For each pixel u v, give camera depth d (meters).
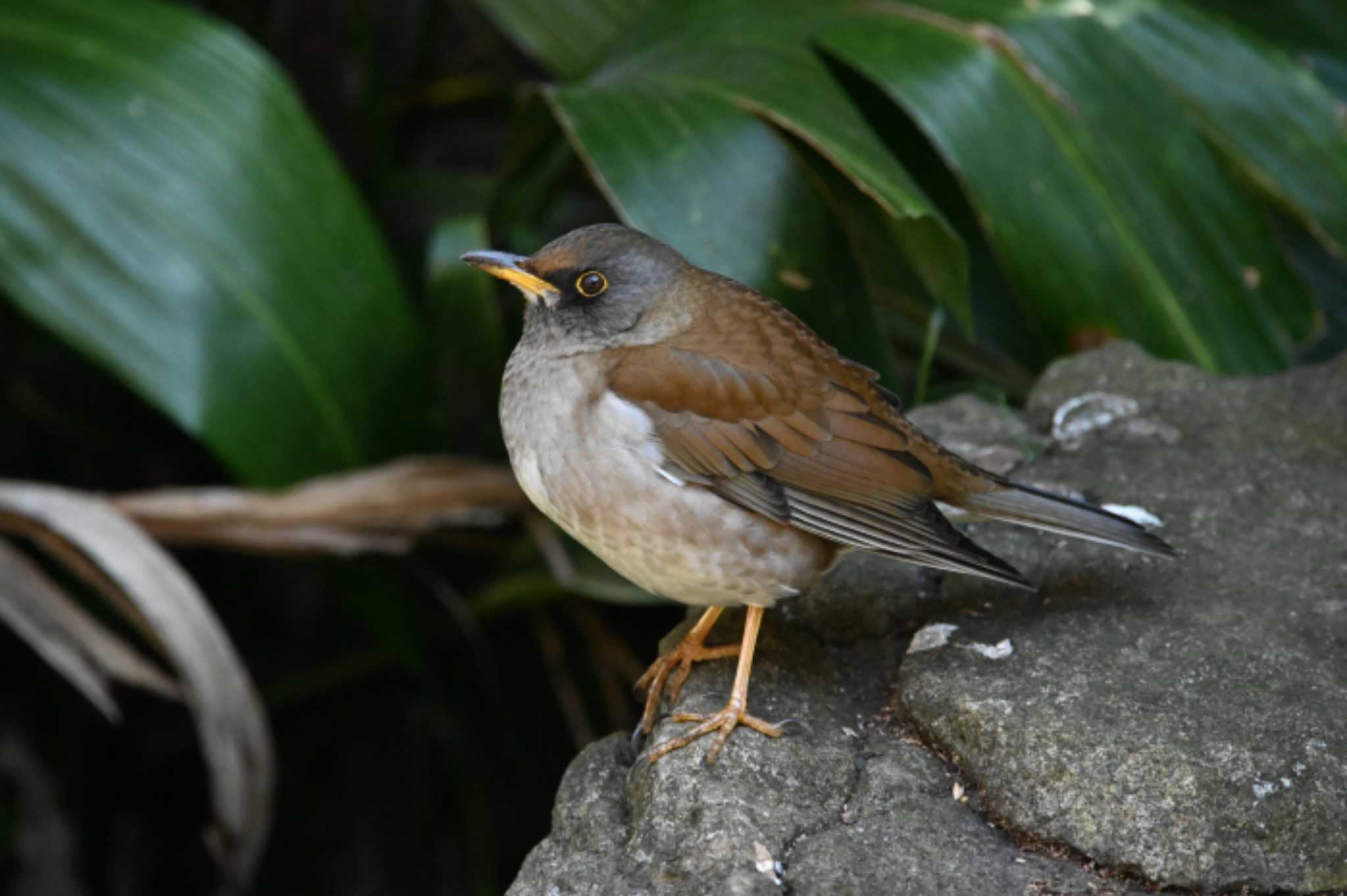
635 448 6.31
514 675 12.62
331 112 14.81
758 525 6.34
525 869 5.98
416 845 13.57
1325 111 10.60
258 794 9.08
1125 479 7.86
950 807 5.86
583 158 9.02
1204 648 6.43
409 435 10.15
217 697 8.79
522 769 13.02
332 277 9.78
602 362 6.57
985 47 9.84
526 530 10.85
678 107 9.30
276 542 9.30
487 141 15.19
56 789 12.48
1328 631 6.56
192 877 13.34
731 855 5.52
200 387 9.16
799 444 6.44
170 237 9.30
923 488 6.47
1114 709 5.98
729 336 6.62
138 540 8.74
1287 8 12.38
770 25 10.04
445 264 9.73
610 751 6.46
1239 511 7.53
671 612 12.14
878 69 9.56
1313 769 5.64
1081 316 9.62
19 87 9.33
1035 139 9.73
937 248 9.06
